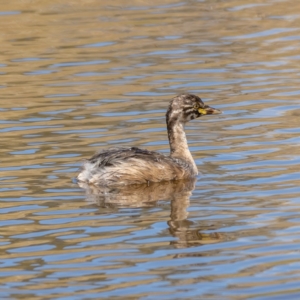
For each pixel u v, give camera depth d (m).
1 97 22.67
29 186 15.47
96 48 28.36
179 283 11.23
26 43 29.20
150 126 19.56
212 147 18.03
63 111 21.08
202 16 32.97
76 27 31.30
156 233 13.05
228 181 15.75
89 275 11.55
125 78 24.41
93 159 16.16
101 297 10.87
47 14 33.38
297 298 10.76
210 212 13.98
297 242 12.52
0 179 15.82
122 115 20.56
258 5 34.69
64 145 18.05
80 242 12.73
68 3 35.16
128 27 31.27
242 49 27.88
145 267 11.77
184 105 17.08
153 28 31.06
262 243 12.52
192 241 12.67
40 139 18.56
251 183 15.52
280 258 11.98
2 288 11.22
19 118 20.47
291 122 19.72
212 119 20.34
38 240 12.84
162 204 14.53
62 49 28.36
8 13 33.38
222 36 29.73
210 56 26.95
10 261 12.07
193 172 16.39
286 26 31.03
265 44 28.48
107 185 15.81
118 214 14.00
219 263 11.84
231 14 33.25
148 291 11.02
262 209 14.04
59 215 13.95
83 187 15.55
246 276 11.41
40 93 22.98
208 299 10.76
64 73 25.23
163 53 27.45
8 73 25.42
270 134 18.80
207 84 23.58
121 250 12.38
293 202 14.34
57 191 15.21
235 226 13.27
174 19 32.47
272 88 22.97
